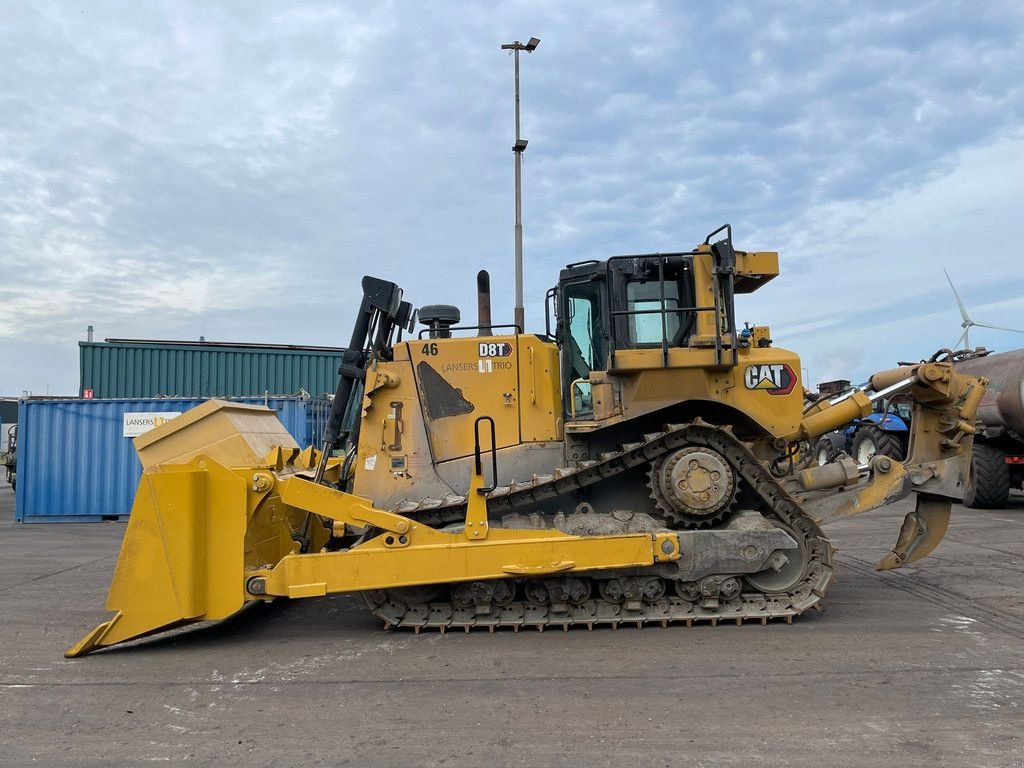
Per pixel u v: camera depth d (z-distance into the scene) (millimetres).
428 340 6496
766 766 3387
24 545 11711
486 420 6398
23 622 6383
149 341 20766
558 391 6535
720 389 5941
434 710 4133
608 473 5969
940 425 6582
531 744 3660
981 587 7059
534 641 5461
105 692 4547
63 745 3754
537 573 5535
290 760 3531
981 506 13445
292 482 5711
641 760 3461
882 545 9680
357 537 7164
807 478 6281
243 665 5055
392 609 5852
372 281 6344
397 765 3455
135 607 5414
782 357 6016
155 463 6145
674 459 5762
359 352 6348
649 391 5883
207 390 20062
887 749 3545
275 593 5516
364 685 4578
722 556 5613
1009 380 12203
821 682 4465
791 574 5867
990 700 4160
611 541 5559
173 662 5164
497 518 5992
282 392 20500
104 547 11422
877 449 14836
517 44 17812
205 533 5551
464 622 5758
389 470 6355
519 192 17922
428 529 5633
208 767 3477
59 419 15875
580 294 6473
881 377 6715
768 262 6344
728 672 4664
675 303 6285
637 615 5770
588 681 4551
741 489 6148
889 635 5445
